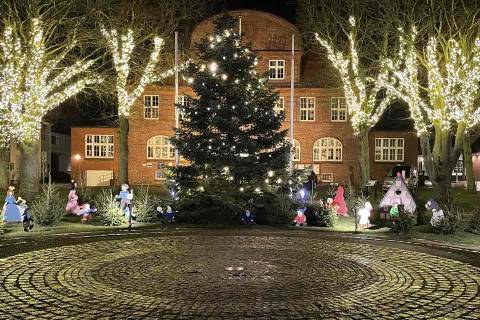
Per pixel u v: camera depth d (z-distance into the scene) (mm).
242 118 21594
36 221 20406
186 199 22188
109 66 37938
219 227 20609
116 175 51000
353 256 14188
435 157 26984
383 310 9055
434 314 8836
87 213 21938
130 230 19516
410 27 28328
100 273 11742
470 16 26844
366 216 20953
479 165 59844
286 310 9016
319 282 11039
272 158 22094
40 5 28938
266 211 21797
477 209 22016
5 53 27703
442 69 28344
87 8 30031
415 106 27547
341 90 43250
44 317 8547
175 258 13594
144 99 49438
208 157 21422
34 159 29359
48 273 11727
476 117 25859
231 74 22109
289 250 15062
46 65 29484
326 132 49188
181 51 38500
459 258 14188
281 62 47625
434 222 19891
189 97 22406
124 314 8734
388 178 43531
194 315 8703
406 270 12359
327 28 36000
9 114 28109
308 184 36688
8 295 9852
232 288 10461
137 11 35062
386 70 32000
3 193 36219
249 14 46500
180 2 38688
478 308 9188
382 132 50656
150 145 49781
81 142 51125
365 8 34156
